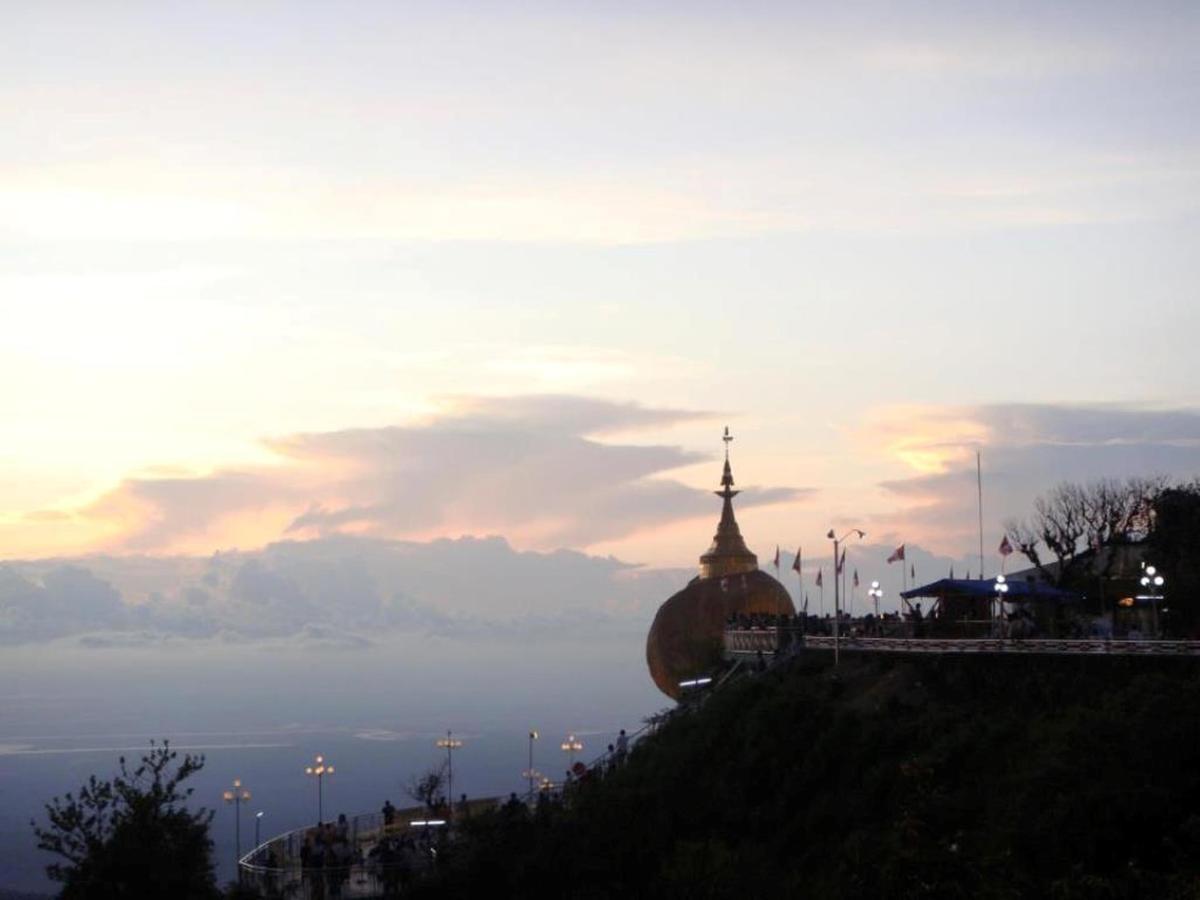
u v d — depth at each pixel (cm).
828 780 8519
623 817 8469
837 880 7069
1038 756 7594
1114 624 10425
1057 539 12550
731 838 8550
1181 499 11681
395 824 10581
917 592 10038
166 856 7775
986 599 10319
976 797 7544
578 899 7756
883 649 9644
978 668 8881
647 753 10069
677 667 12606
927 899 5503
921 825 5741
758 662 10781
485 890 8156
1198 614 10675
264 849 9575
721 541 13062
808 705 9188
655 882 7681
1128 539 12106
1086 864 6562
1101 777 7069
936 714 8519
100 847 7800
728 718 9650
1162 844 6562
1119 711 7469
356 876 8662
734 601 12556
